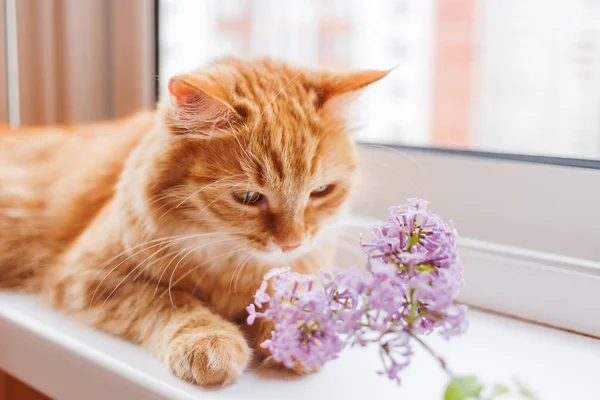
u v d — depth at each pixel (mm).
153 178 415
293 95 434
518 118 562
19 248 483
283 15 647
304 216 431
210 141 411
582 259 441
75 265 439
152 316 405
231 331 392
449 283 323
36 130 583
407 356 328
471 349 407
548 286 432
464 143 574
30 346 414
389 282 328
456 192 487
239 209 416
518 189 463
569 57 523
